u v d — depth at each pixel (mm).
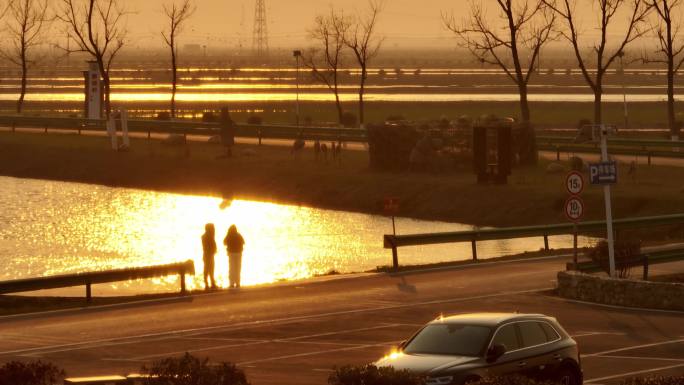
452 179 170125
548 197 150375
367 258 118125
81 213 156625
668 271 93875
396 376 37812
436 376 41312
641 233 136875
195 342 64750
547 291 83875
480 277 91188
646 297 77062
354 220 153125
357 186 171125
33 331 68812
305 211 163375
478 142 163250
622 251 85562
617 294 78250
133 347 63250
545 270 94688
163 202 172000
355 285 87500
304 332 67875
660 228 136250
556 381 45312
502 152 162000
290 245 128250
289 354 60750
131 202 171500
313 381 53062
